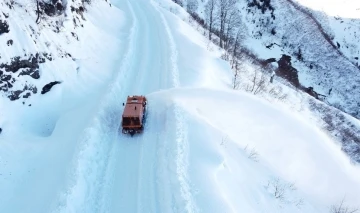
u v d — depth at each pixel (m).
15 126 21.86
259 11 92.69
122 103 25.89
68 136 21.19
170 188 16.39
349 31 88.31
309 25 87.19
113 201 16.41
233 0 95.62
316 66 80.00
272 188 19.55
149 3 59.75
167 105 24.39
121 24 45.59
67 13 31.08
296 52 83.62
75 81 27.89
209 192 16.23
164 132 21.09
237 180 18.67
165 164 18.03
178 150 18.73
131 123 20.56
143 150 19.80
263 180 19.92
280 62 80.88
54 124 24.33
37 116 23.75
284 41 86.62
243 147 22.45
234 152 21.05
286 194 19.62
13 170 19.41
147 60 34.31
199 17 82.31
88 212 15.73
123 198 16.53
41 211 15.66
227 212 15.30
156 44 38.91
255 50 81.94
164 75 30.69
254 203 17.66
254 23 91.44
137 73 31.39
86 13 39.22
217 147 20.14
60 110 25.25
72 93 26.81
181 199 15.48
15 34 23.73
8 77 22.52
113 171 18.34
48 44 26.89
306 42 84.12
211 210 15.29
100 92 27.03
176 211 15.01
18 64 23.34
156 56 35.34
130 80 30.08
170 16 52.72
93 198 16.55
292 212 18.33
